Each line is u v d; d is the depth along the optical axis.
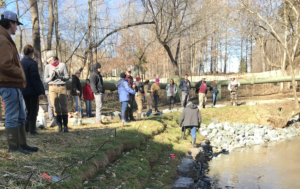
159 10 14.73
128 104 8.91
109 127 7.46
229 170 7.72
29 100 5.30
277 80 20.33
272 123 13.82
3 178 2.85
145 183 4.84
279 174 7.26
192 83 19.83
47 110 8.97
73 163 3.91
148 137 7.65
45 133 5.68
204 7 18.12
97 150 4.80
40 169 3.34
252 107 14.77
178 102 18.59
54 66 5.75
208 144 10.29
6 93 3.51
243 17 20.97
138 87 10.66
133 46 25.72
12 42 3.52
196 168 7.08
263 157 9.11
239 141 11.30
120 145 5.72
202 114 13.62
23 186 2.79
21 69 3.66
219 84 20.47
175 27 16.98
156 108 13.58
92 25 12.43
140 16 16.30
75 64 19.31
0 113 8.29
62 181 3.19
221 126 12.46
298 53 23.58
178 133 9.57
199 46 31.86
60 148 4.52
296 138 12.26
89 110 10.75
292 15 17.67
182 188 5.27
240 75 39.56
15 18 3.60
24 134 3.98
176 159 6.90
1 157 3.43
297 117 15.34
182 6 16.78
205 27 19.97
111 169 4.65
